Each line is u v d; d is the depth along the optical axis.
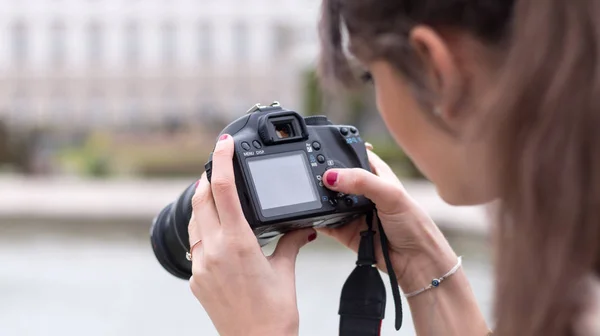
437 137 0.88
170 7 36.44
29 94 36.97
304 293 6.61
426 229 1.31
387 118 0.91
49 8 36.78
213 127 35.16
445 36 0.82
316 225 1.27
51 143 29.95
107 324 5.88
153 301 6.60
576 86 0.65
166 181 22.45
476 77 0.81
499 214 0.72
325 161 1.24
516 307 0.69
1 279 7.92
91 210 13.58
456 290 1.33
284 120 1.22
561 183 0.65
